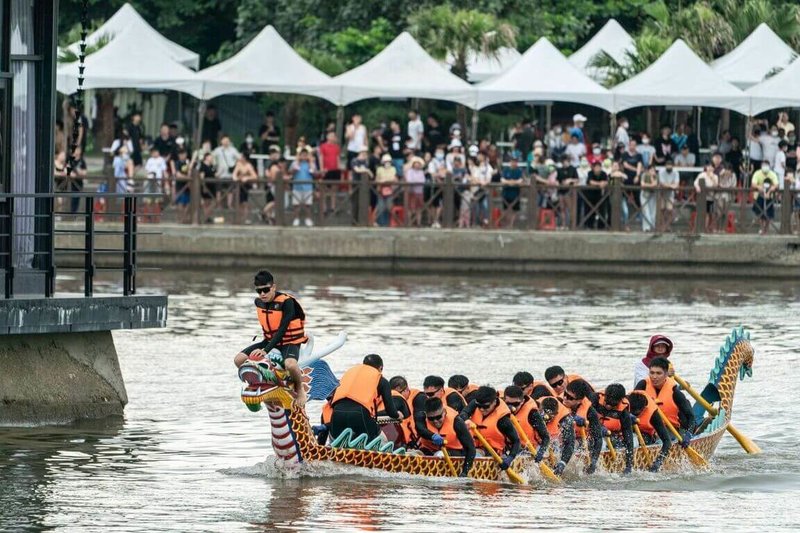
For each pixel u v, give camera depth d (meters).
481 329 67.88
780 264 88.12
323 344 62.69
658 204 88.38
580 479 41.78
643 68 104.88
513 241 87.62
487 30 103.25
